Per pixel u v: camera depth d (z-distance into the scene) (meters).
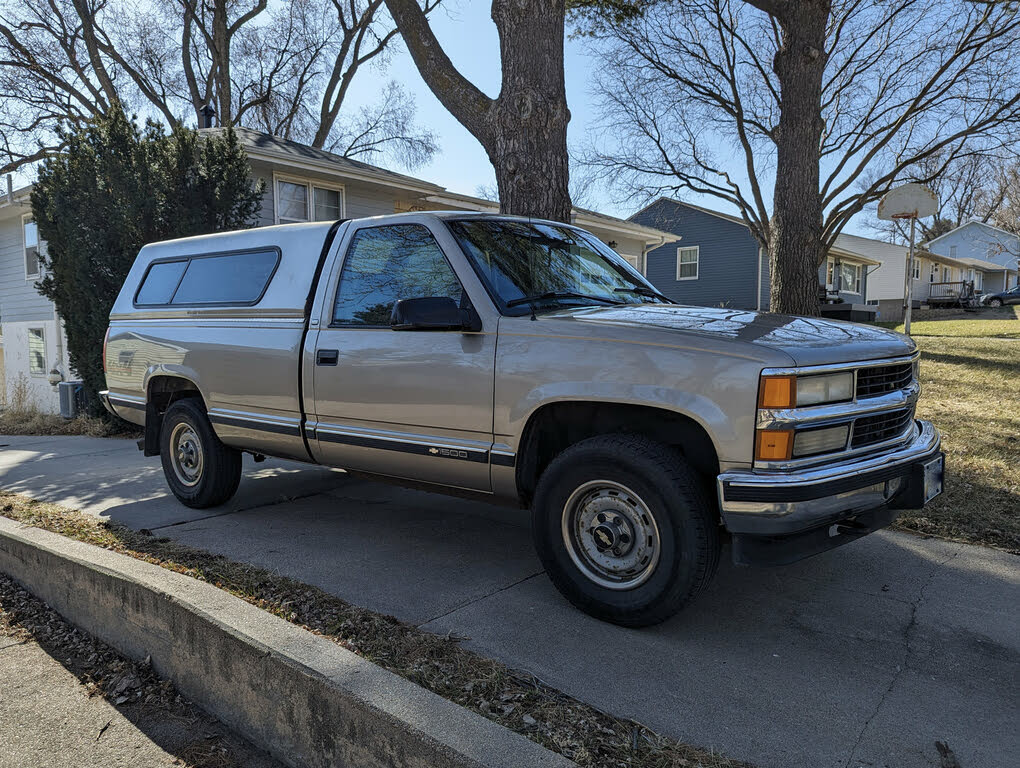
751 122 17.66
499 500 3.50
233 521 4.71
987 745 2.22
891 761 2.13
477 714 2.12
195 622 2.76
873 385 3.02
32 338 16.64
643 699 2.46
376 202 15.85
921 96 15.31
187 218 9.74
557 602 3.32
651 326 3.00
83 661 3.20
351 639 2.87
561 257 3.92
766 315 3.45
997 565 3.74
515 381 3.19
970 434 6.34
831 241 17.23
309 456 4.23
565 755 2.12
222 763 2.44
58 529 4.51
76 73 22.38
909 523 4.37
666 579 2.82
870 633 3.00
